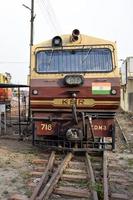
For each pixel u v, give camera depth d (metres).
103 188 6.32
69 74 10.19
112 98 9.90
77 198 6.17
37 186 6.36
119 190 6.79
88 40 10.48
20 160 9.45
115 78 9.98
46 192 6.12
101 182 7.09
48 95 10.10
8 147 11.73
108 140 13.31
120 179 7.54
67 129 10.14
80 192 6.37
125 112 36.31
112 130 10.07
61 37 10.56
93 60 10.28
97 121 10.09
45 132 10.35
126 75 37.94
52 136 10.75
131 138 15.16
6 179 7.40
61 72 10.24
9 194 6.35
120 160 9.74
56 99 10.06
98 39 10.48
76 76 9.90
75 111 9.71
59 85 10.07
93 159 9.42
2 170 8.24
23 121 18.47
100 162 9.23
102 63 10.22
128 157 10.19
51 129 10.32
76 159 9.66
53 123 10.29
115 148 11.70
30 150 11.09
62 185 6.97
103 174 7.34
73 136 9.86
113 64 10.15
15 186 6.88
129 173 8.26
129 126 21.52
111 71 10.08
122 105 45.19
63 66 10.33
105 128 10.10
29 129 14.57
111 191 6.68
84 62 10.29
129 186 7.09
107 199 5.73
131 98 37.16
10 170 8.25
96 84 9.96
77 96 9.96
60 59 10.43
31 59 10.50
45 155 10.11
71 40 10.49
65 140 10.23
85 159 9.42
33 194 5.88
